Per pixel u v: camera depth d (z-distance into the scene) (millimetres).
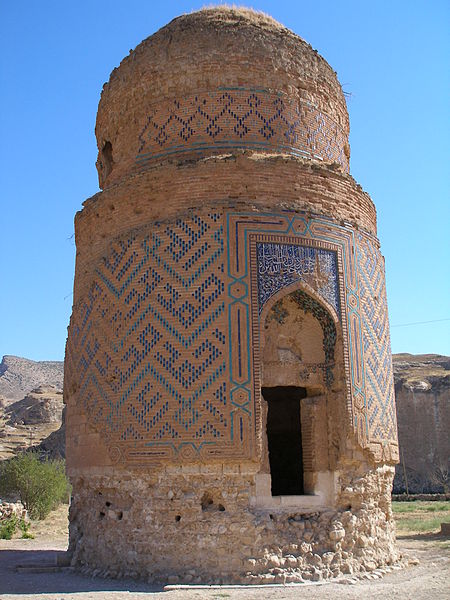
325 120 15703
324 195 14023
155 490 12289
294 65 15188
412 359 72438
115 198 14445
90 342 14250
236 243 12812
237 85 14594
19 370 155875
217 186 13352
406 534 21094
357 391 13320
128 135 15469
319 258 13477
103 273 14211
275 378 13156
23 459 30703
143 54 15500
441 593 10695
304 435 13367
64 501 36219
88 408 13914
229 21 15172
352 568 12383
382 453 13609
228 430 11969
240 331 12367
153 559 12023
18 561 15664
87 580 12289
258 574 11602
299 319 13602
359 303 14000
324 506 12758
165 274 13062
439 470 49812
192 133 14461
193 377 12328
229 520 11844
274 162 13594
